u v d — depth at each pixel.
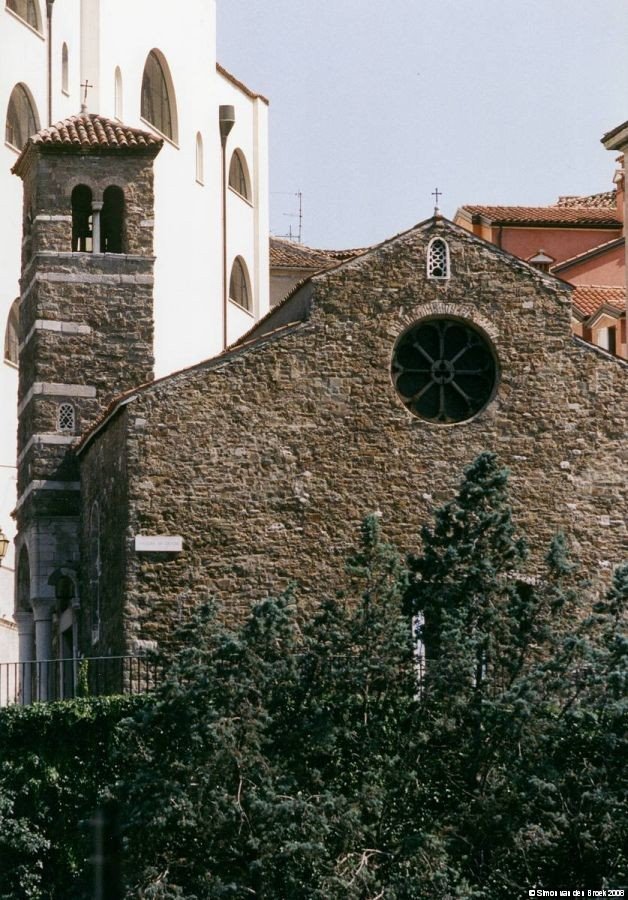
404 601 64.50
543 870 62.03
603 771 62.44
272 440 69.62
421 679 63.59
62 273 78.19
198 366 69.62
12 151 105.62
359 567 64.44
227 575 68.81
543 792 61.69
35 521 76.88
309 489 69.56
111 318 78.31
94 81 109.88
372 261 70.75
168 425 69.19
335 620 64.00
